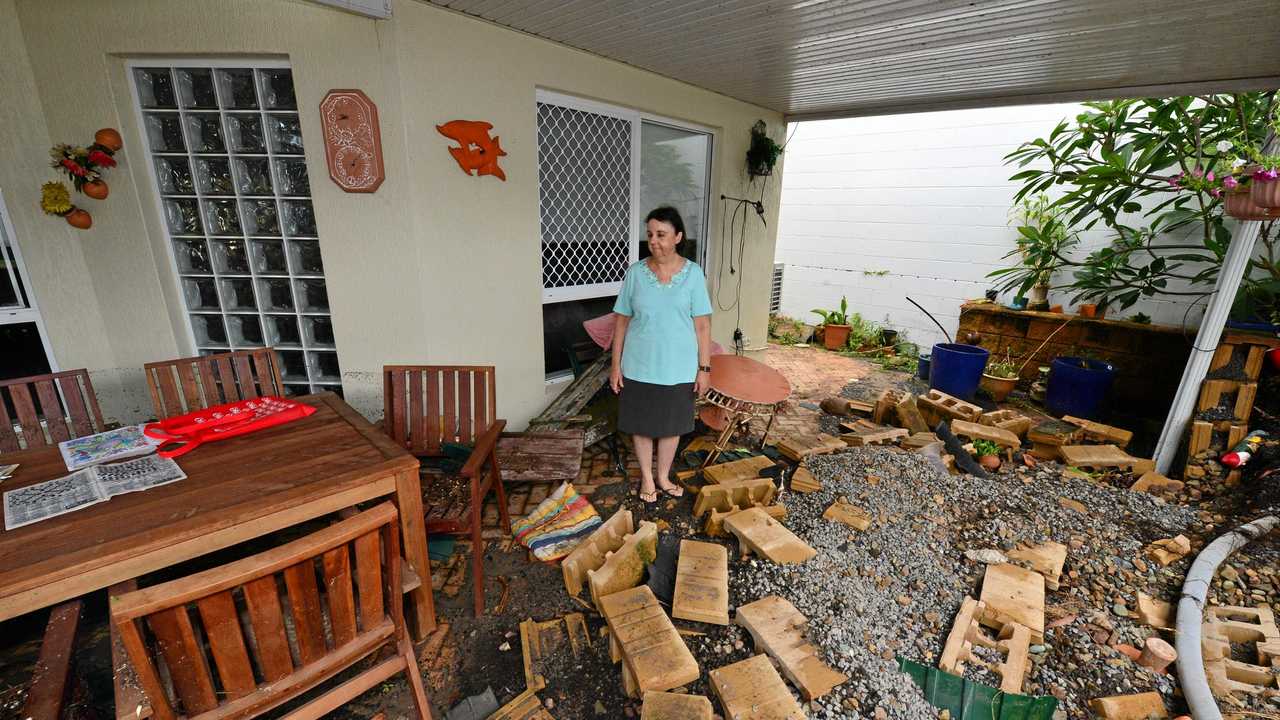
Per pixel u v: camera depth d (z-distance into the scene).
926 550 2.49
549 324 3.99
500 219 3.29
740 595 2.20
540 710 1.73
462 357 3.31
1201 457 3.32
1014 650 1.93
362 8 2.49
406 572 1.77
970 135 6.13
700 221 4.93
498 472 2.60
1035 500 2.99
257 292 3.14
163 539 1.34
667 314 2.58
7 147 2.61
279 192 2.98
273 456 1.80
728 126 4.71
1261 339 3.13
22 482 1.61
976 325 5.90
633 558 2.25
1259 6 2.38
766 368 3.47
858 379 5.89
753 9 2.63
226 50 2.67
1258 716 1.71
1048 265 5.53
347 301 3.06
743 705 1.64
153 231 2.94
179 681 1.09
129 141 2.79
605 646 1.99
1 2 2.52
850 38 3.01
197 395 2.46
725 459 3.49
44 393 2.18
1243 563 2.44
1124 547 2.59
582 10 2.72
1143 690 1.83
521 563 2.48
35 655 1.91
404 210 2.90
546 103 3.44
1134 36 2.84
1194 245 4.57
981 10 2.55
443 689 1.82
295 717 1.27
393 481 1.76
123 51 2.65
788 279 7.84
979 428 3.80
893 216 6.79
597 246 4.10
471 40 2.92
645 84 3.89
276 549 1.07
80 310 2.90
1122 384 4.94
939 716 1.71
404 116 2.76
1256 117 3.94
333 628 1.28
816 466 3.24
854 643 1.93
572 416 3.70
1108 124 4.54
